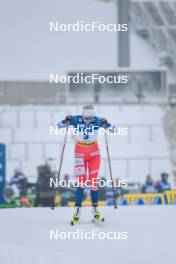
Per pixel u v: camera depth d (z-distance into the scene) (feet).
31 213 94.17
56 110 366.63
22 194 168.66
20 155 325.21
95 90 376.68
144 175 302.25
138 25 467.52
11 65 455.63
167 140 344.49
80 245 65.98
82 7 461.37
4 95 416.87
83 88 378.73
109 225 80.28
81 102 379.55
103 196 169.68
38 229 77.30
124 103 374.43
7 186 172.55
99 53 463.42
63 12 462.60
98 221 80.59
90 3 461.37
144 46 468.75
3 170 142.92
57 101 416.67
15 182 171.83
